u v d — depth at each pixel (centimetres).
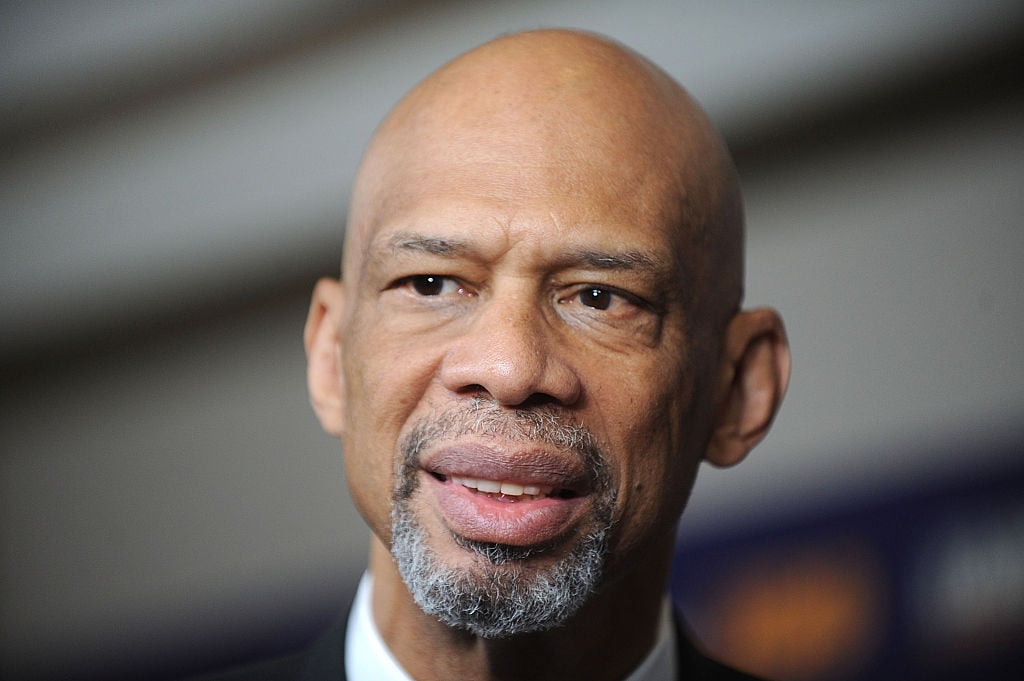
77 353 1388
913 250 1142
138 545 1370
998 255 1120
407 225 498
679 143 536
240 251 1335
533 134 504
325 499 1302
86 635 1388
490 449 472
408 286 507
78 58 1334
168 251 1349
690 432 537
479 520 474
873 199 1157
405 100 554
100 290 1370
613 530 500
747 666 1060
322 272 1315
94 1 1329
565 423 483
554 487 481
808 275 1165
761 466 1121
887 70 1144
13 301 1391
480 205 489
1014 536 1025
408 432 493
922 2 1135
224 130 1327
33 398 1404
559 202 491
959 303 1123
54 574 1400
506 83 521
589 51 542
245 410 1343
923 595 1029
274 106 1304
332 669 579
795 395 1141
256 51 1288
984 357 1104
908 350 1127
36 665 1398
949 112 1137
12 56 1343
